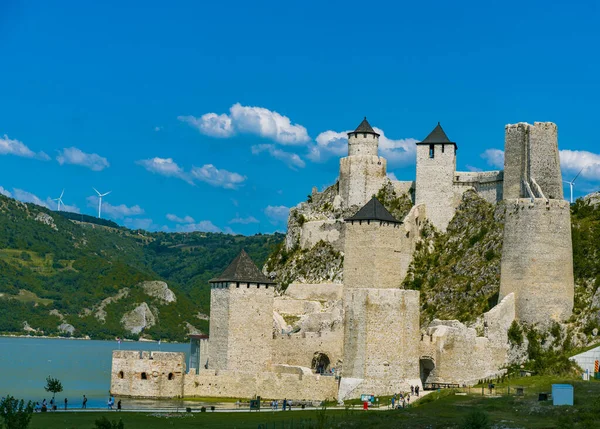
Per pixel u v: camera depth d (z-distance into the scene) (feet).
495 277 499.51
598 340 430.61
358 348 395.55
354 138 615.16
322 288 546.26
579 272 472.03
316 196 647.97
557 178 519.60
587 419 295.69
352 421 314.55
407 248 555.69
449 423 300.40
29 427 305.73
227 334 428.15
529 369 428.15
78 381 606.55
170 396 417.69
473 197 565.53
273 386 414.21
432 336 425.69
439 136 579.07
